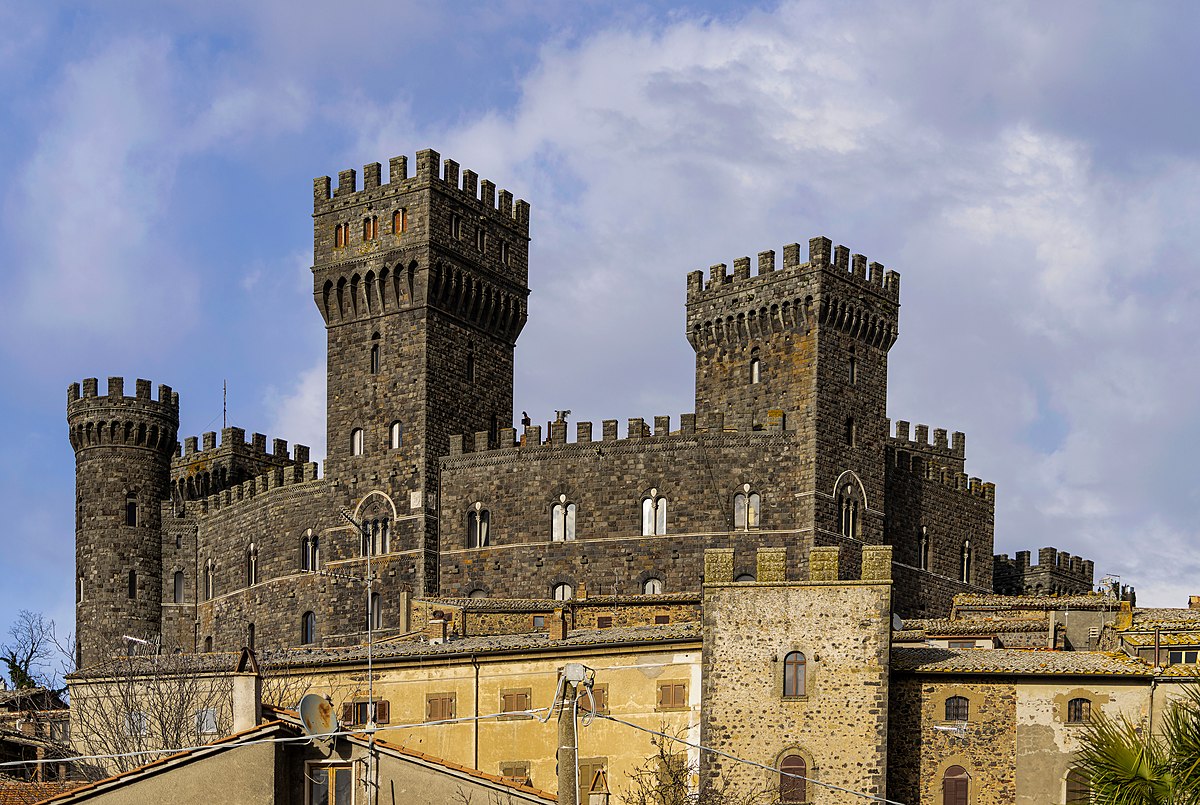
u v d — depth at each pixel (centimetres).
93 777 9312
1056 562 16875
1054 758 9425
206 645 16562
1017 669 9544
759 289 14862
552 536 14675
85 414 16950
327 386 15575
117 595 16738
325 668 10588
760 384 14788
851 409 14712
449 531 15012
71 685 10531
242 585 16162
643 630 10525
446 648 10494
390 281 15350
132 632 16675
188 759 6344
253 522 16112
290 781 6397
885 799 8481
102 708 10000
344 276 15538
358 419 15400
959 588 15575
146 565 16825
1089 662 9650
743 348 14938
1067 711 9462
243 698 6581
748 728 9556
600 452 14650
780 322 14725
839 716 9506
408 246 15300
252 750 6341
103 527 16850
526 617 12812
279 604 15700
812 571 9706
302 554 15600
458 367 15450
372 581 15100
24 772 9275
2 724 10512
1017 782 9444
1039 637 11256
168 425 17125
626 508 14538
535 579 14650
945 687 9600
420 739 10281
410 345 15250
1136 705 9406
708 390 15088
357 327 15525
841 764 9456
